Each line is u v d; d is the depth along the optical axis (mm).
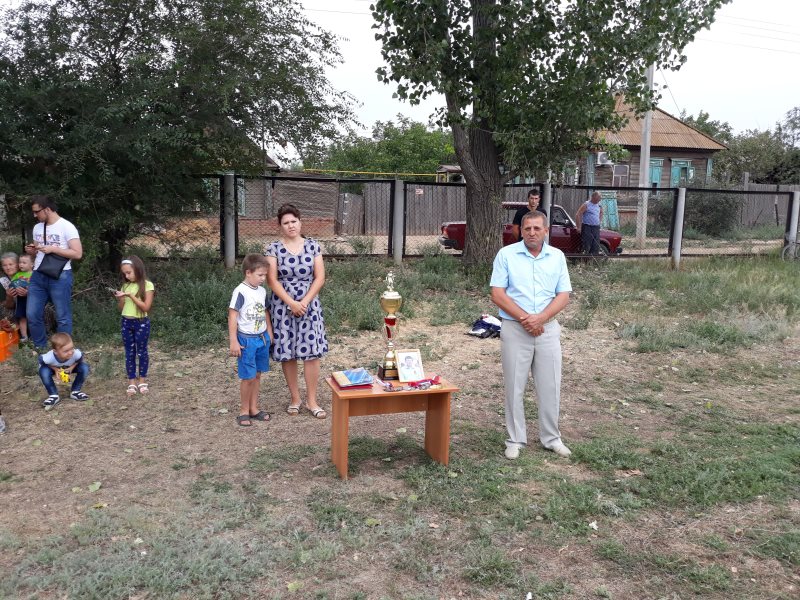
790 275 14164
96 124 8727
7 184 8602
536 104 12266
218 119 10086
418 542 3791
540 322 4832
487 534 3871
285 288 5641
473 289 12125
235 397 6387
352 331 8977
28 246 7324
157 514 4074
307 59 10789
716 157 37469
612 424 5883
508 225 15297
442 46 11391
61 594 3262
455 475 4676
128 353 6375
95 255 9180
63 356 5926
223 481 4570
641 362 7949
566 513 4125
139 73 9344
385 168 33906
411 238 19172
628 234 20625
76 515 4062
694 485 4512
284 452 5059
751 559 3688
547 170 13492
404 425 5750
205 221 11891
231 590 3312
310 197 19141
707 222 23062
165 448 5148
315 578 3424
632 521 4094
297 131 10859
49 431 5461
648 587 3416
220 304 9227
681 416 6102
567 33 11930
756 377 7461
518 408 5062
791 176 36906
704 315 10648
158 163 9500
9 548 3666
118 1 9375
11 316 8438
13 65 8875
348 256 14133
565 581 3453
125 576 3355
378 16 11664
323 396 6461
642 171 18891
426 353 8047
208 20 9703
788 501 4371
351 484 4555
